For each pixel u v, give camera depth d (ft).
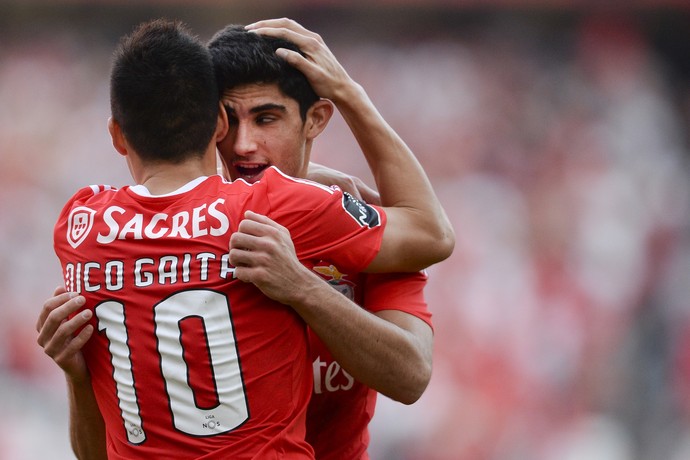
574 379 134.82
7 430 111.24
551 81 182.50
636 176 173.58
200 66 29.17
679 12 186.60
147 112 28.63
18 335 125.70
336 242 29.07
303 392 28.68
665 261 162.20
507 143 172.35
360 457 34.76
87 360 29.22
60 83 168.76
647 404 135.85
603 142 176.45
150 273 27.73
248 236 27.12
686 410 134.10
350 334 28.48
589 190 165.17
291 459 27.86
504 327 130.62
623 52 188.75
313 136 32.94
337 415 33.96
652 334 145.59
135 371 27.76
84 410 30.86
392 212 31.07
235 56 31.01
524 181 166.81
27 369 121.49
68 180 154.51
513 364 127.85
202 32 175.01
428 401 118.01
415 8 181.57
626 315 148.25
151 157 29.01
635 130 180.45
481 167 167.53
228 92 31.12
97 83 170.60
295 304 27.58
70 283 28.84
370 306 32.63
